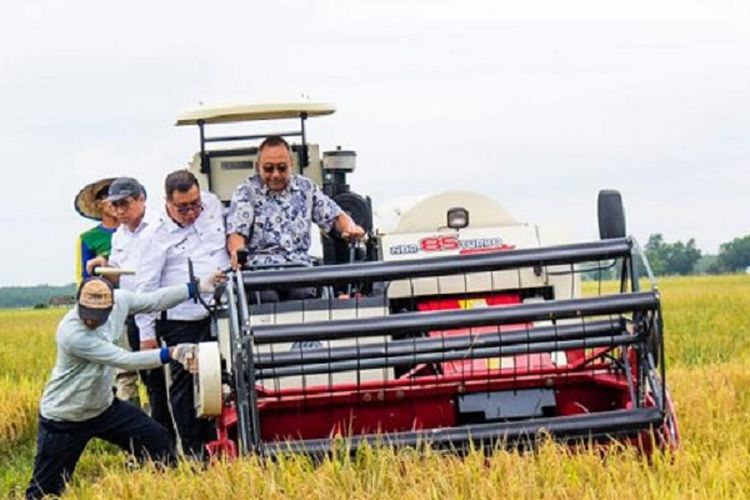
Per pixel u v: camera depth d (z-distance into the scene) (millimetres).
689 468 11172
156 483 11570
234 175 17906
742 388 18781
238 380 11961
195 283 13711
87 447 18844
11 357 39750
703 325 39031
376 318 12211
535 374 13062
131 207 15867
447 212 15055
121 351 13117
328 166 17797
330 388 12789
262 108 17344
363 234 14820
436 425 13180
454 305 14555
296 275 12383
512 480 10617
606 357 13242
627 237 12539
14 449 20406
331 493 10867
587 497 10180
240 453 11938
